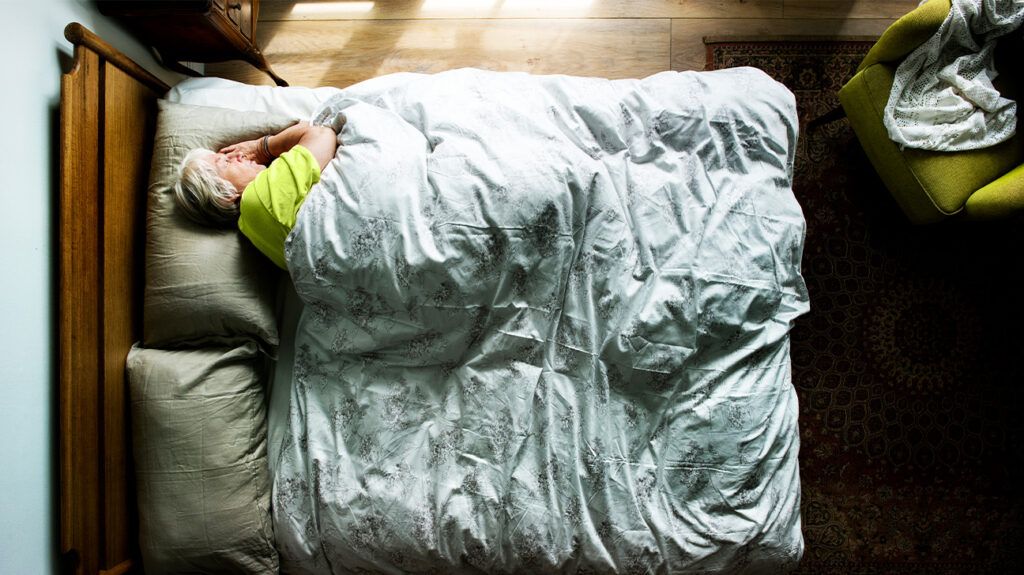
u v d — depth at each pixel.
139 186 1.34
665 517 1.24
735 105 1.36
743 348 1.30
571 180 1.24
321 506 1.24
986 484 1.61
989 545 1.59
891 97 1.41
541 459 1.22
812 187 1.73
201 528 1.22
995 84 1.42
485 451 1.24
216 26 1.41
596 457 1.22
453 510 1.21
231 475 1.24
